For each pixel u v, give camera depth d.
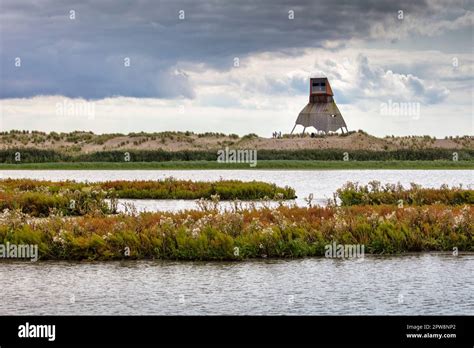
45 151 122.06
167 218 26.14
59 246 24.70
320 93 164.00
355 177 81.19
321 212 28.97
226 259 23.97
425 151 118.06
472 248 25.34
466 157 117.38
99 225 26.28
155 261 23.88
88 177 84.19
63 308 18.25
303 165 106.50
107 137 158.38
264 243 24.45
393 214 27.19
